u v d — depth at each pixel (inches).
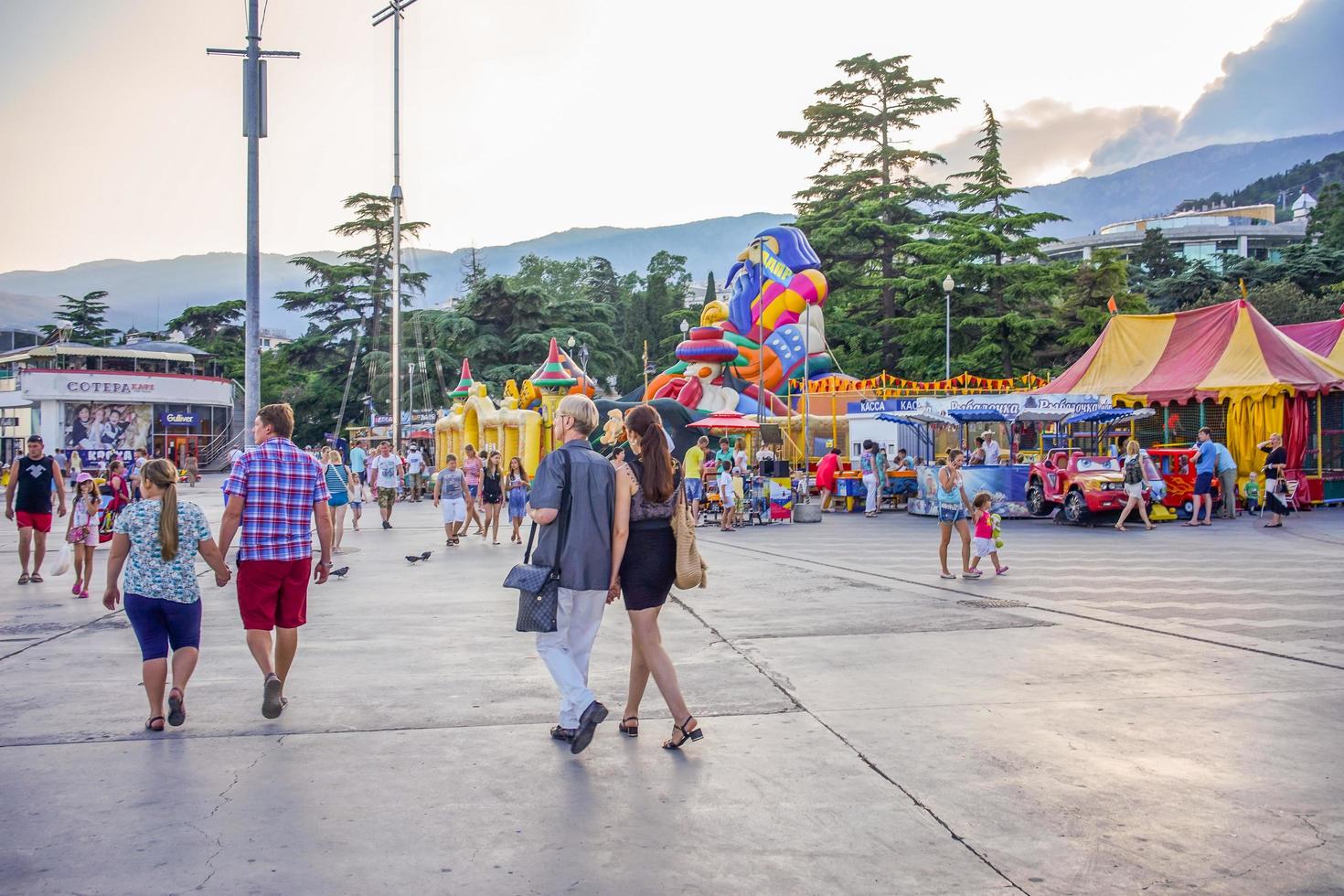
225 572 245.3
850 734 225.0
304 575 251.8
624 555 222.7
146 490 235.9
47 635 359.9
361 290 2994.6
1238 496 962.1
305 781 196.7
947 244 1979.6
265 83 694.5
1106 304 1886.1
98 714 247.6
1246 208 7642.7
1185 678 276.4
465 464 824.9
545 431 1473.9
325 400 3009.4
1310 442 993.5
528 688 273.9
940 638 337.1
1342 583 469.7
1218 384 1014.4
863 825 172.7
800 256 1627.7
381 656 317.7
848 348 2310.5
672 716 243.6
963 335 1959.9
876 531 821.2
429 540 768.3
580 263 4901.6
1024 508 913.5
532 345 2632.9
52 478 523.5
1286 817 175.0
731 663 300.2
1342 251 2474.2
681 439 1250.0
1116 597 430.9
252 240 691.4
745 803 183.5
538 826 173.5
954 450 506.0
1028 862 157.2
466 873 154.5
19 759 210.8
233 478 244.5
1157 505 859.4
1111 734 223.3
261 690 272.1
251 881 151.7
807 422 1286.9
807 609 402.3
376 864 157.8
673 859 159.2
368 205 3056.1
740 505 874.8
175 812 180.1
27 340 3592.5
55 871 155.3
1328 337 1219.9
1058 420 955.3
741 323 1665.8
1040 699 254.1
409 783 195.6
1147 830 169.6
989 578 499.8
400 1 1445.6
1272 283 2351.1
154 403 2785.4
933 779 195.0
